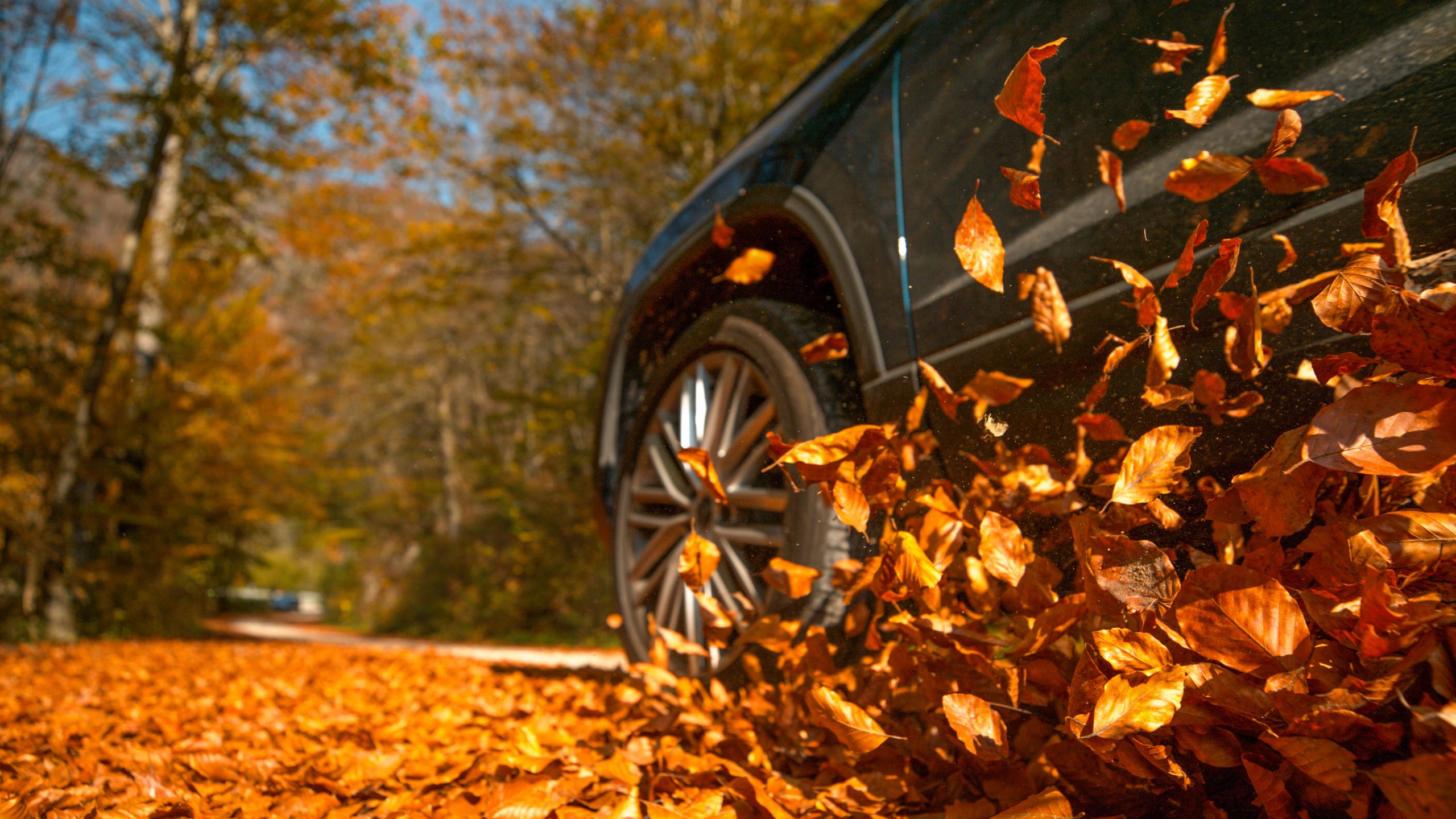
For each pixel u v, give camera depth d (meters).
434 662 3.72
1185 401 0.98
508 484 16.66
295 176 13.67
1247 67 1.01
